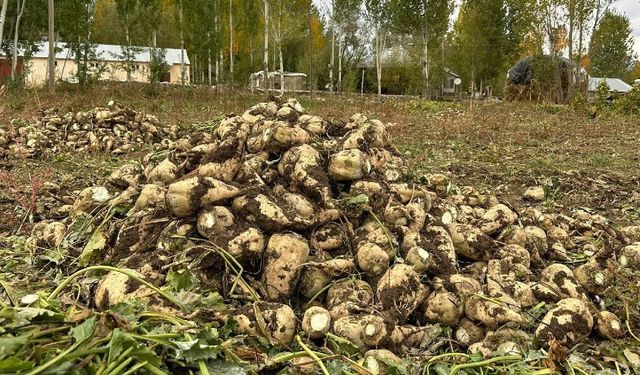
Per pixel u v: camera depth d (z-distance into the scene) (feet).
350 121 15.24
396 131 43.52
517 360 9.37
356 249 11.34
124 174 15.23
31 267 12.73
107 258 11.59
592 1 97.50
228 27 128.16
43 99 53.72
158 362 6.74
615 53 145.38
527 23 108.06
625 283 12.54
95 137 32.81
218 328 9.13
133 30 96.27
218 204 11.09
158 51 85.61
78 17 75.10
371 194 12.19
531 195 22.99
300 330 9.76
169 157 13.26
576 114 70.28
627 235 16.47
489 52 112.68
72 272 12.01
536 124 55.67
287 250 10.55
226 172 11.89
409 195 12.82
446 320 10.41
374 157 13.51
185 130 37.96
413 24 104.63
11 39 94.02
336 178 12.48
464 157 34.94
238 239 10.56
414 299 10.41
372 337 9.32
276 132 12.58
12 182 20.38
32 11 87.76
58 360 6.15
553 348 9.43
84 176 25.68
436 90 116.88
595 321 10.79
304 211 11.31
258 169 12.19
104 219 12.79
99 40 170.40
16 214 17.76
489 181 27.53
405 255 11.48
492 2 108.68
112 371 6.30
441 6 101.91
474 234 12.38
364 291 10.40
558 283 11.77
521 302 11.05
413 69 135.74
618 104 72.59
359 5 113.39
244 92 89.66
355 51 159.33
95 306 9.89
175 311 9.09
